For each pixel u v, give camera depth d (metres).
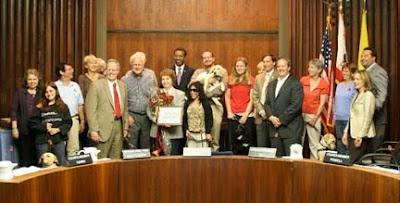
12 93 6.42
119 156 5.30
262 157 3.79
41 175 2.94
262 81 5.49
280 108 5.09
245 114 5.50
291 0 6.73
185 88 5.88
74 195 3.25
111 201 3.57
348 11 6.55
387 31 6.47
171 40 6.95
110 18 6.92
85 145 5.72
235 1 6.96
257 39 6.97
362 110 4.86
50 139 4.93
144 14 6.94
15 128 5.06
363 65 5.46
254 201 3.79
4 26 6.39
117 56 6.92
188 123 5.13
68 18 6.59
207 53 5.70
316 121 5.45
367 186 3.11
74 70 6.62
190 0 6.94
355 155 4.90
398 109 6.31
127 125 5.34
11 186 2.71
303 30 6.68
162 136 5.29
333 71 6.46
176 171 3.82
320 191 3.49
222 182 3.83
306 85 5.52
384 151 5.27
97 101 5.18
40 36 6.53
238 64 5.57
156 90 5.31
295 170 3.64
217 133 5.46
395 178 2.88
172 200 3.80
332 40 6.55
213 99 5.45
